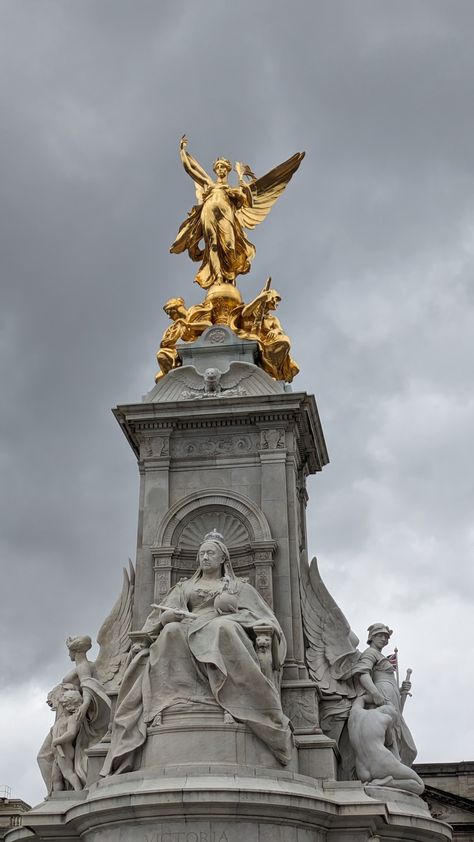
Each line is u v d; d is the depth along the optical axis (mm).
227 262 29562
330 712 23406
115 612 25406
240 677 20703
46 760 23828
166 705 20734
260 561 24375
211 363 27422
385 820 20391
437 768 44969
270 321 28391
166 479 25844
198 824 18828
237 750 20172
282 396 25734
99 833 19844
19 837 21953
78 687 24438
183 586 22953
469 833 41875
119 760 20797
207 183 30625
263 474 25422
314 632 24516
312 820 19734
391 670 24125
